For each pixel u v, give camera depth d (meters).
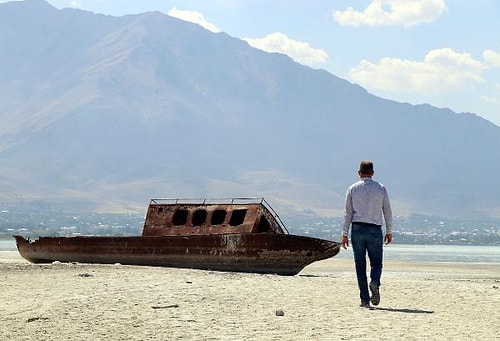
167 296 28.28
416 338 19.41
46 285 33.03
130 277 38.47
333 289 33.53
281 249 51.25
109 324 21.34
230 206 55.06
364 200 26.31
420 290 34.81
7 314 23.14
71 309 24.22
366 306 26.48
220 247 52.97
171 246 55.22
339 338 19.23
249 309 25.14
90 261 59.84
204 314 23.66
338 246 52.31
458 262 138.25
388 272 79.94
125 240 57.66
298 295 30.09
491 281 55.94
